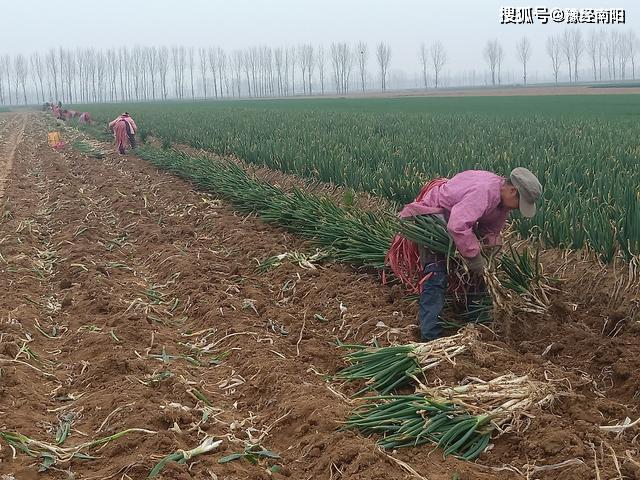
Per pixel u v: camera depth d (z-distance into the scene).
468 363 4.69
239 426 4.32
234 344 5.67
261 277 7.47
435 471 3.60
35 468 3.80
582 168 9.16
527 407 3.97
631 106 36.72
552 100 48.03
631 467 3.38
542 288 5.65
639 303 5.27
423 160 11.24
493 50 135.50
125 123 20.53
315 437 3.96
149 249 9.08
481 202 4.96
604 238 5.93
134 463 3.71
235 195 10.76
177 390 4.75
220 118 30.25
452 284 5.54
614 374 4.54
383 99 68.38
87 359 5.49
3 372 4.98
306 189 11.72
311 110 40.19
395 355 4.75
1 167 19.66
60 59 149.88
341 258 7.44
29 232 10.16
